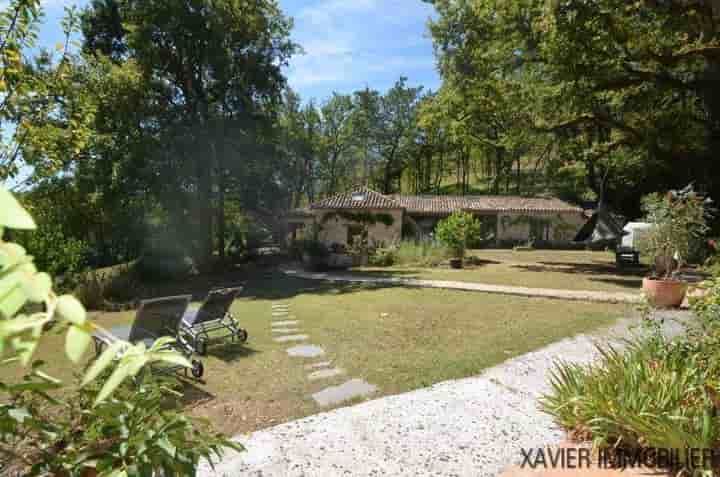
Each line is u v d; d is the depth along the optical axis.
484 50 16.61
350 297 11.39
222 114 21.14
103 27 20.09
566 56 12.70
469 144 20.78
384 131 49.69
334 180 50.81
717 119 14.95
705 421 2.72
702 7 10.93
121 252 18.69
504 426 3.58
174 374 4.92
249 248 25.80
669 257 8.84
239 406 4.27
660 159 16.89
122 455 1.17
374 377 5.01
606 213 29.36
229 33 19.91
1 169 2.87
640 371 3.44
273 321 8.61
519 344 6.18
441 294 11.18
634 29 12.63
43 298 0.50
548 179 41.28
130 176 16.73
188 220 20.30
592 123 16.77
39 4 2.79
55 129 3.27
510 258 22.50
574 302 9.66
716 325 3.37
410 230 26.06
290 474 2.87
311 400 4.38
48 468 1.19
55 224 10.93
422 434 3.45
